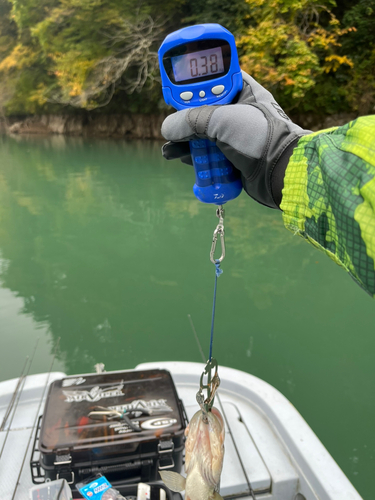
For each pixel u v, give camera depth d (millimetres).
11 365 3199
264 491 1409
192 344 3447
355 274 454
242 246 5688
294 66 10750
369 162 452
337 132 554
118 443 1291
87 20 14656
